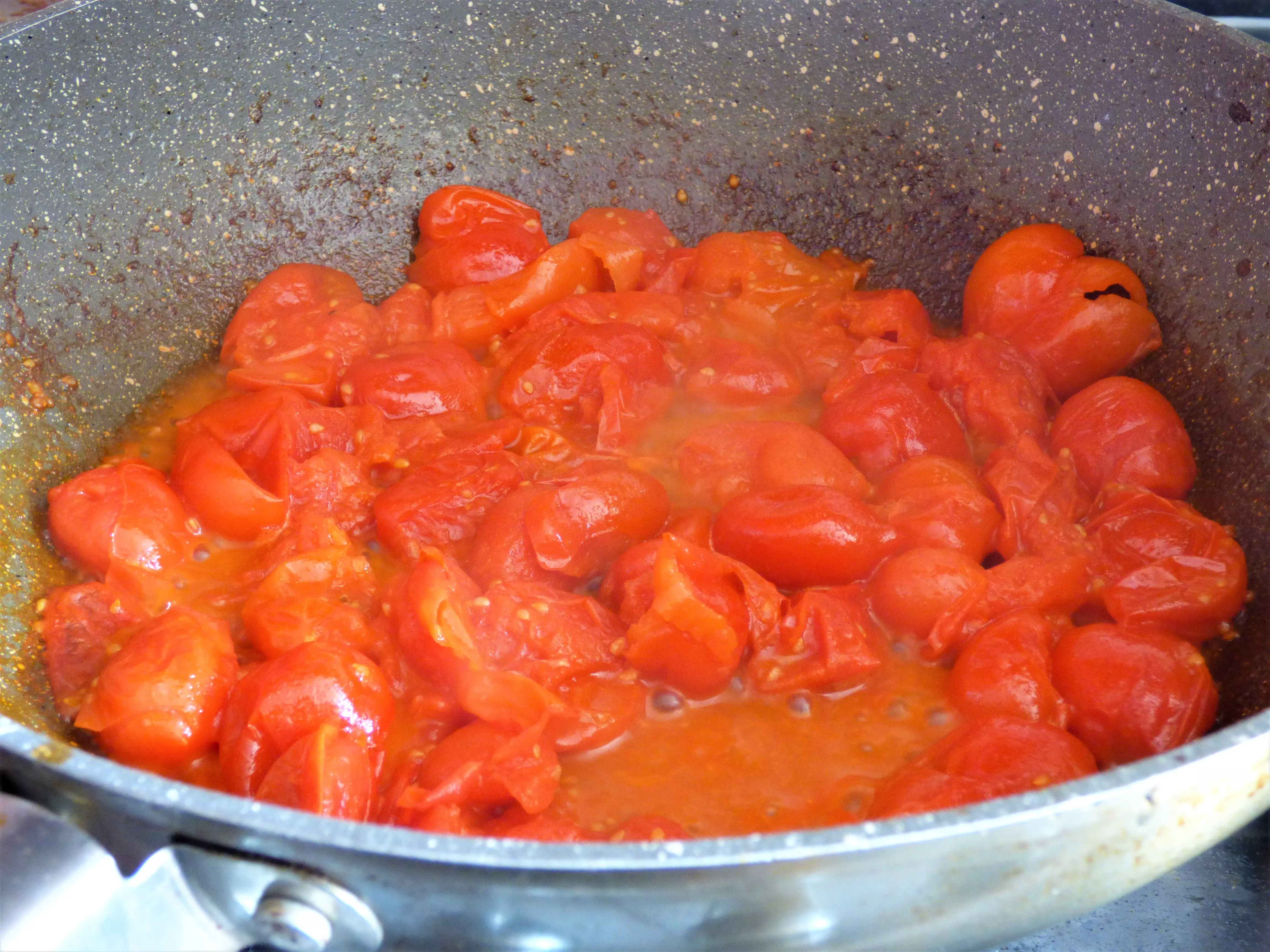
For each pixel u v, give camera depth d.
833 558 0.33
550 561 0.33
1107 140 0.37
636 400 0.38
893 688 0.32
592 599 0.32
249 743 0.30
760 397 0.38
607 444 0.37
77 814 0.25
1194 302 0.36
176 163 0.39
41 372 0.36
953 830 0.23
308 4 0.38
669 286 0.41
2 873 0.24
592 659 0.31
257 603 0.32
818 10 0.39
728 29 0.40
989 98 0.39
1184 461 0.35
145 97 0.37
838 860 0.23
